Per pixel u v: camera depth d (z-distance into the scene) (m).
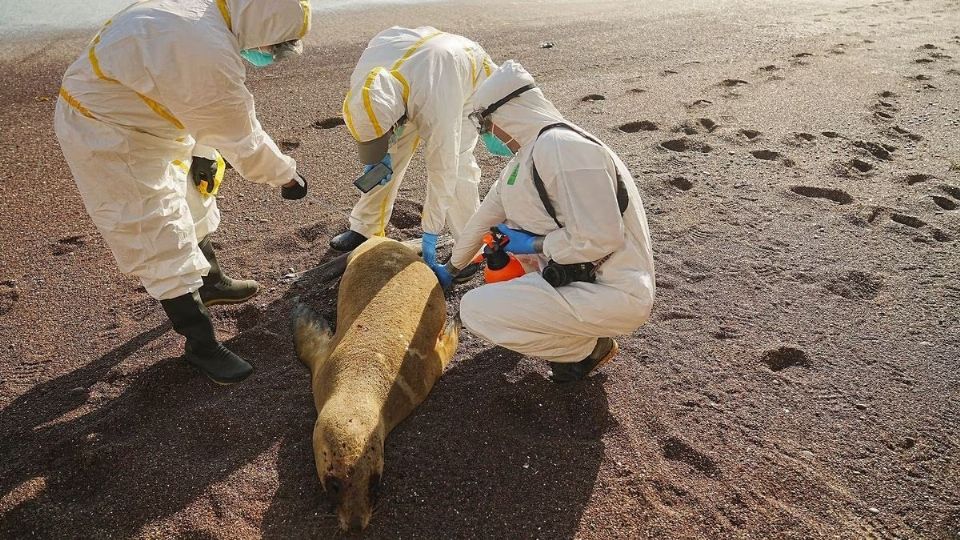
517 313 3.31
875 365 3.90
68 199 5.46
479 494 3.11
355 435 2.77
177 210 3.44
